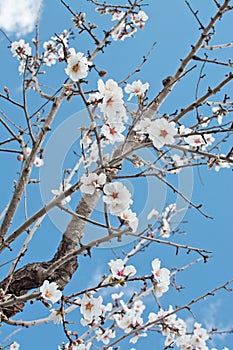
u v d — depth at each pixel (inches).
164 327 145.6
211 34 117.6
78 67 90.2
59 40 95.4
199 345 156.7
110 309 158.7
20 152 110.7
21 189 101.9
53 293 99.0
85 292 101.3
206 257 100.3
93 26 134.4
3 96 102.9
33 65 137.1
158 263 107.9
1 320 102.5
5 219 101.0
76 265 128.7
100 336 158.4
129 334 136.4
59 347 145.2
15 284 121.3
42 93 131.7
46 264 125.4
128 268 106.3
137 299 150.0
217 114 106.0
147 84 114.4
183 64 117.3
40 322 111.3
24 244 116.1
